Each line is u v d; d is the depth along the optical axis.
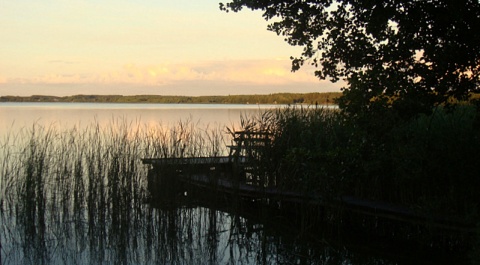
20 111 55.91
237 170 9.73
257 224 9.53
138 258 7.81
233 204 9.45
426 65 6.88
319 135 9.77
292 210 9.57
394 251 7.85
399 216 7.80
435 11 6.68
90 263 7.57
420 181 7.96
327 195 8.38
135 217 8.91
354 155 7.93
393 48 6.87
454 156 7.58
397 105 6.77
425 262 7.34
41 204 8.77
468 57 6.80
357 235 8.61
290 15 7.42
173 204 9.03
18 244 8.30
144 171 9.52
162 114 47.91
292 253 8.00
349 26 7.29
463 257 7.34
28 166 9.00
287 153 9.31
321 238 8.49
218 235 8.91
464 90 6.93
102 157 9.73
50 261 7.62
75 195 9.27
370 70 6.86
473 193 7.53
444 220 7.23
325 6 7.35
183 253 8.02
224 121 31.72
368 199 8.86
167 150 9.62
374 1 6.78
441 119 8.88
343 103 7.12
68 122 29.66
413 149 7.71
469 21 6.60
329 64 7.44
